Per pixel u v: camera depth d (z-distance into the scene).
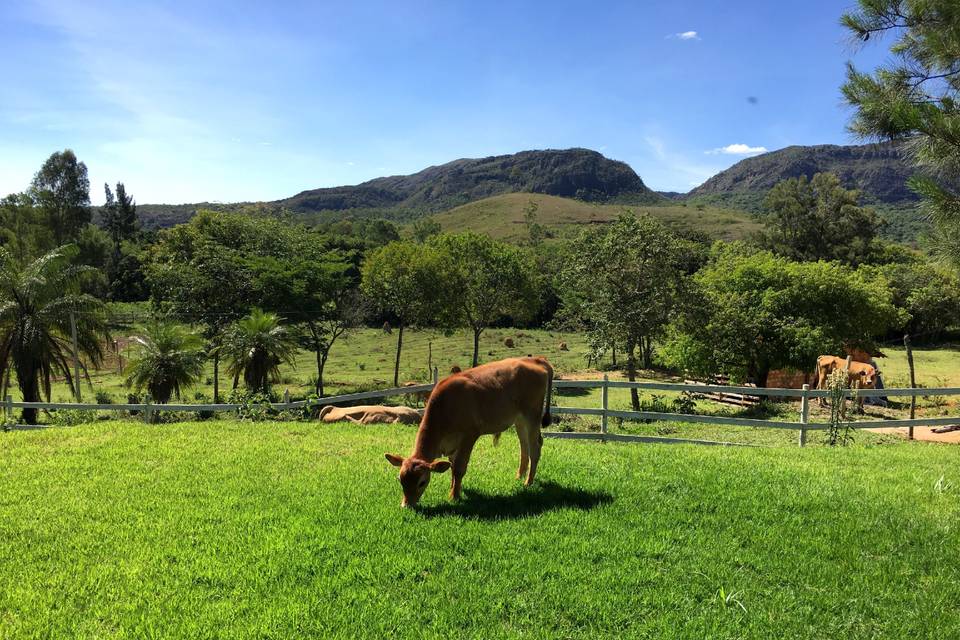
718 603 4.98
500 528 6.40
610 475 8.23
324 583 5.23
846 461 9.31
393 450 9.88
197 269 34.81
